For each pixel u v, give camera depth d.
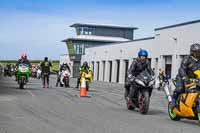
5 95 21.36
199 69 12.46
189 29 44.88
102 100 21.00
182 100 12.41
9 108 14.96
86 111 14.88
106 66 74.31
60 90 27.88
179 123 12.43
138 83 14.76
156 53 53.31
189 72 12.54
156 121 12.72
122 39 106.19
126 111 15.55
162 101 23.89
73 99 20.56
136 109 16.48
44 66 30.92
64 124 11.20
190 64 12.51
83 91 23.14
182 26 46.41
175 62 47.59
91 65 84.06
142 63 15.23
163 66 51.12
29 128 10.30
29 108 15.14
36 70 61.19
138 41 60.53
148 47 56.69
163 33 51.22
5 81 40.62
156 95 31.28
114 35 106.94
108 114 14.15
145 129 10.75
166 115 14.86
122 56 66.62
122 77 66.50
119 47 68.06
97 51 80.12
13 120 11.73
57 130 10.12
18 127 10.43
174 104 12.89
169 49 49.38
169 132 10.38
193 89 12.04
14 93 23.11
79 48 103.38
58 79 34.00
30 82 40.47
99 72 78.31
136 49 61.28
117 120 12.49
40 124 11.05
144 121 12.56
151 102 22.73
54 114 13.50
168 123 12.31
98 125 11.19
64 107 16.08
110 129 10.52
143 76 14.83
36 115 13.05
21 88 27.55
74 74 102.31
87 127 10.76
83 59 91.12
